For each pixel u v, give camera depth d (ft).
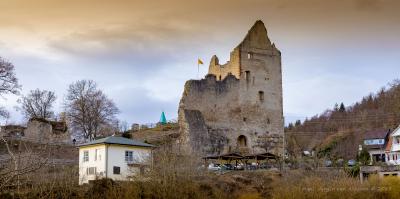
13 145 162.91
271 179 240.32
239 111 325.21
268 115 335.06
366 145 388.78
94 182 194.49
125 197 187.62
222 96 320.91
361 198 214.69
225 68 343.26
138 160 239.09
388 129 398.01
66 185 177.68
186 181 206.69
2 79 289.33
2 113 286.66
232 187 224.12
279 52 347.97
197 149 295.28
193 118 304.09
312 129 581.53
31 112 380.99
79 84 375.25
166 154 225.76
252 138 326.03
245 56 334.65
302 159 302.25
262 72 338.75
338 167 286.66
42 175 167.32
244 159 267.59
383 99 556.51
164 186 197.16
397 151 350.23
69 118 369.09
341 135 492.54
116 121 386.32
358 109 590.96
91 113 370.32
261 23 344.90
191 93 310.65
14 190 152.25
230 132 318.86
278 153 332.80
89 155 242.37
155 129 329.93
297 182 232.12
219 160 278.67
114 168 234.17
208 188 214.69
